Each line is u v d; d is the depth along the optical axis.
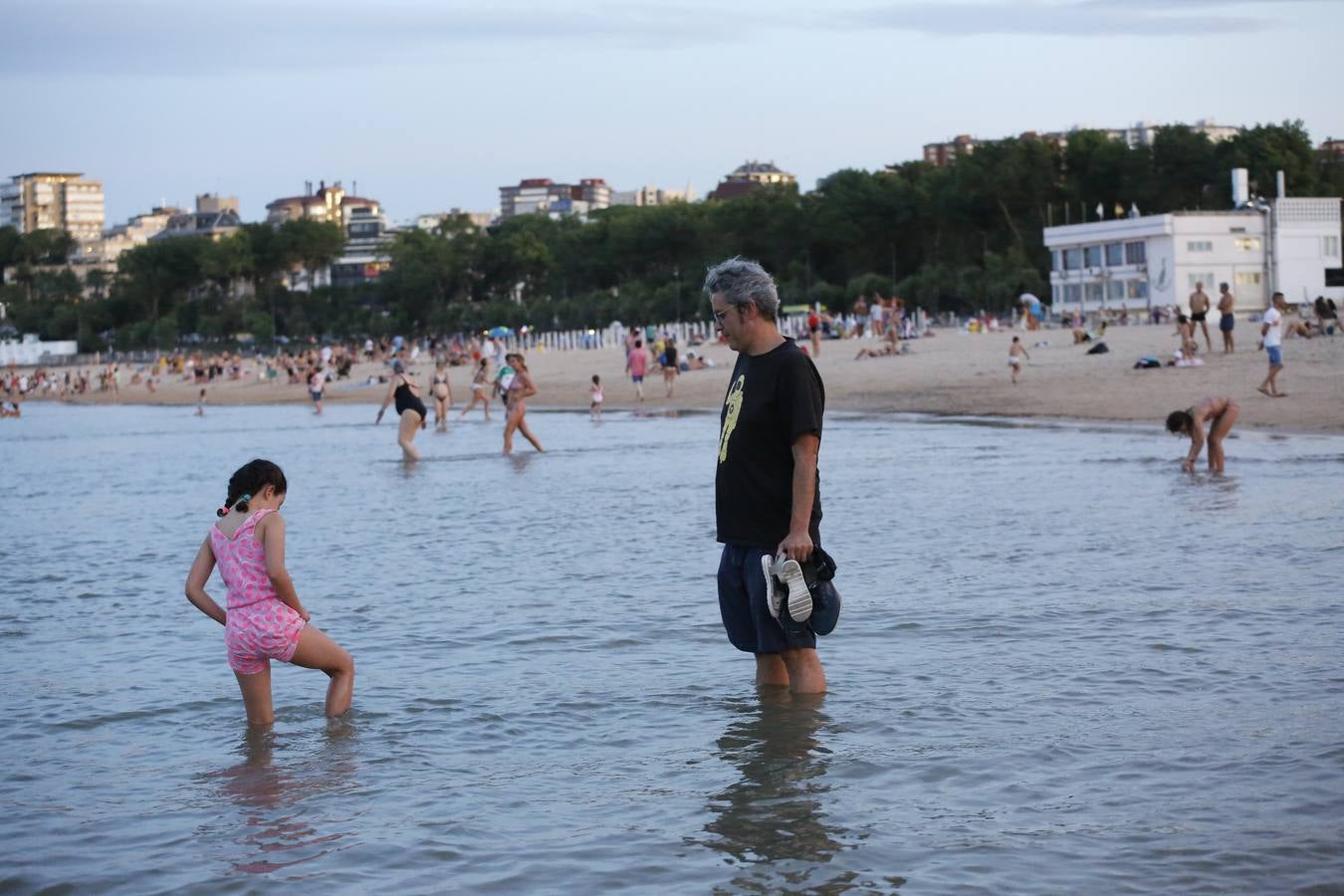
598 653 8.16
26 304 174.38
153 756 6.35
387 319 141.75
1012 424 28.34
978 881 4.49
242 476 6.97
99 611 10.39
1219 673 7.05
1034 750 5.89
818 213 109.44
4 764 6.28
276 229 165.38
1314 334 44.03
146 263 157.00
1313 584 9.27
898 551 11.73
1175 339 45.88
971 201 103.31
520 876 4.69
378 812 5.43
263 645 6.75
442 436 33.66
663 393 47.09
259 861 4.91
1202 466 17.95
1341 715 6.20
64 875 4.82
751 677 7.41
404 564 12.11
